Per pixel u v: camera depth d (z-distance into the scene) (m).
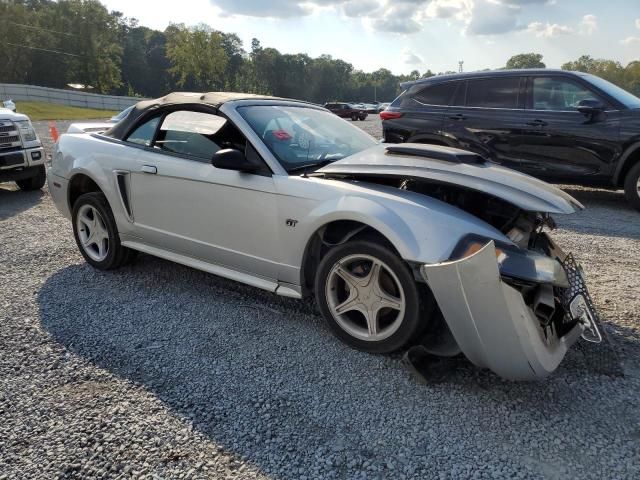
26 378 2.79
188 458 2.19
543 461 2.16
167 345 3.16
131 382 2.76
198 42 86.94
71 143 4.61
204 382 2.76
